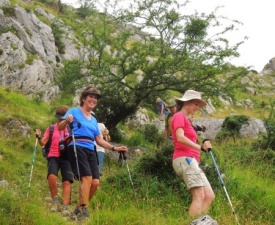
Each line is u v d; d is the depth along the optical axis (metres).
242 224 7.65
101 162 10.84
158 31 17.22
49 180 8.39
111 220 6.89
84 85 17.08
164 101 19.08
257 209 8.85
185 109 7.79
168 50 16.45
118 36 16.98
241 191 9.55
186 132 7.53
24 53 21.73
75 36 28.50
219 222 7.34
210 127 23.64
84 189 7.41
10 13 23.59
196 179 7.29
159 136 18.75
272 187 10.93
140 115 23.03
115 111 17.23
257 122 22.11
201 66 16.14
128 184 9.39
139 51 16.41
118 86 16.84
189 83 16.48
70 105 22.22
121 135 17.56
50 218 6.71
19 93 20.11
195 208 7.16
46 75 22.19
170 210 8.22
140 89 16.80
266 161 13.42
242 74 16.80
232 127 21.70
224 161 11.69
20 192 7.38
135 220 7.04
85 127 7.65
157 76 16.47
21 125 13.57
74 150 7.47
